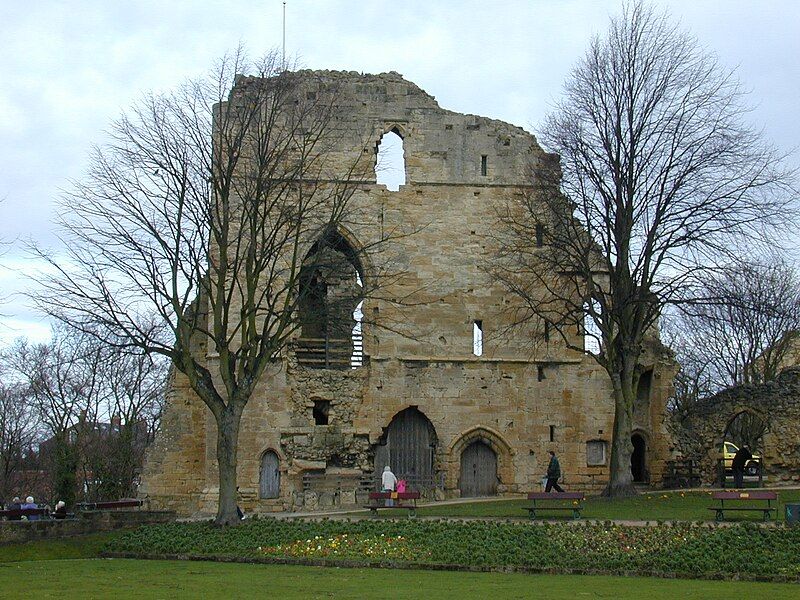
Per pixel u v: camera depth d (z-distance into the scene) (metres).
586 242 51.25
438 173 54.06
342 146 53.31
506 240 53.50
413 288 53.09
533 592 22.30
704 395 78.12
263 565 29.11
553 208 48.41
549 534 31.09
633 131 46.75
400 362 52.44
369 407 51.91
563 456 52.53
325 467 50.72
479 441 52.78
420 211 53.66
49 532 35.09
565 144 47.50
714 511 37.03
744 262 45.75
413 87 54.78
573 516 36.06
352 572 26.94
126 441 69.19
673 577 25.70
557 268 51.62
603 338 49.69
